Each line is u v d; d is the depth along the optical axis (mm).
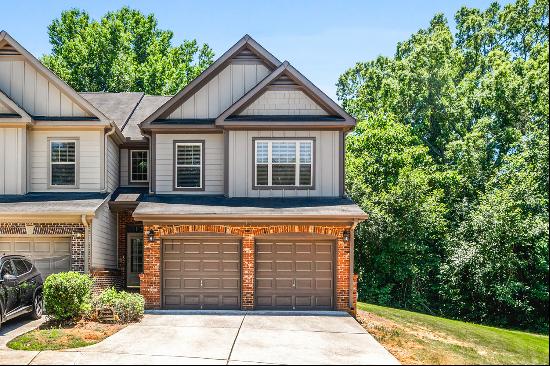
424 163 30031
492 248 22969
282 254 16297
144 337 11820
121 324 13320
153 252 16141
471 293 23938
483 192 29422
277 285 16203
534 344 14539
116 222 20453
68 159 18625
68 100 18672
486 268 22703
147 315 14906
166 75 39812
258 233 16172
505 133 29953
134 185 21453
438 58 33062
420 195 25297
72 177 18609
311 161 17938
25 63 18672
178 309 16078
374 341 11859
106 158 18812
